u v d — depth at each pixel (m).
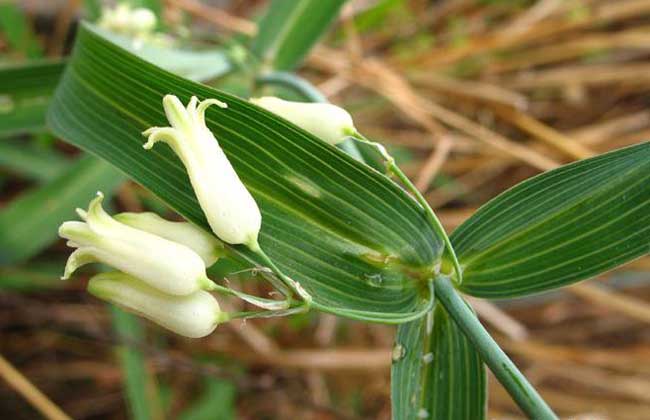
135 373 0.16
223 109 0.09
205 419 0.18
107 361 0.19
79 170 0.15
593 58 0.23
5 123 0.14
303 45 0.15
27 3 0.19
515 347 0.21
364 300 0.09
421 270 0.10
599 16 0.22
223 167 0.08
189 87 0.09
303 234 0.09
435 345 0.10
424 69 0.22
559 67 0.24
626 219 0.09
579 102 0.24
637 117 0.23
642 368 0.21
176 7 0.19
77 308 0.18
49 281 0.17
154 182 0.09
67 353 0.19
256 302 0.09
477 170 0.22
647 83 0.24
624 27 0.24
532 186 0.09
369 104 0.22
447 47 0.22
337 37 0.22
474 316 0.09
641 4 0.22
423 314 0.09
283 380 0.19
